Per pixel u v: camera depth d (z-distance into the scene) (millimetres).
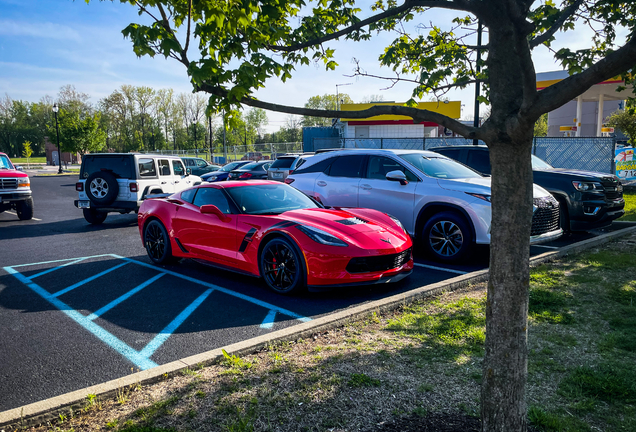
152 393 2902
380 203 7422
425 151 8055
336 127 32938
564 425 2410
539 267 5875
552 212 6547
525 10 1827
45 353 3643
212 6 2156
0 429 2490
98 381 3168
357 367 3193
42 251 8000
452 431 2359
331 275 4914
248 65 2186
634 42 1550
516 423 2141
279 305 4836
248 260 5555
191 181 13789
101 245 8625
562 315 4125
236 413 2609
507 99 1953
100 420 2605
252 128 84312
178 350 3680
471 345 3537
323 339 3785
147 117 81688
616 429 2402
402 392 2824
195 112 81562
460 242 6539
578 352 3385
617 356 3291
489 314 2154
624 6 3125
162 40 2324
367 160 7848
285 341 3732
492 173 2080
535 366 3172
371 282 5051
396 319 4227
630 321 3900
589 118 28688
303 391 2859
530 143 1985
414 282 5652
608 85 19672
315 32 3418
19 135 107375
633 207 11250
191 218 6270
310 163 8594
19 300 5086
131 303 4934
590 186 7902
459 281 5270
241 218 5684
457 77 3521
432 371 3111
